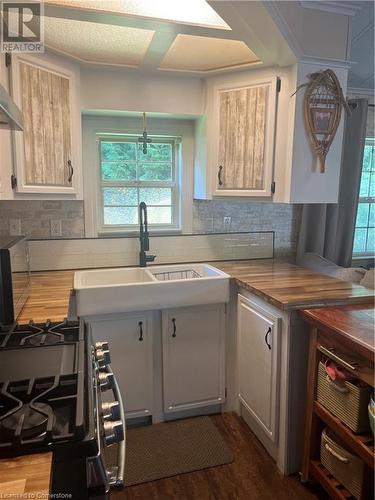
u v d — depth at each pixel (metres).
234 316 2.44
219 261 2.95
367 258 3.46
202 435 2.30
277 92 2.23
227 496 1.85
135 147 2.79
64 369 1.12
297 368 1.91
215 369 2.43
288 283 2.21
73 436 0.82
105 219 2.80
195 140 2.78
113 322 2.19
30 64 1.88
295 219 3.09
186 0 1.50
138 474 1.99
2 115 1.28
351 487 1.59
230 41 1.98
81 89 2.36
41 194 2.03
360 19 2.17
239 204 2.96
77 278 2.34
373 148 3.43
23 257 1.85
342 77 2.20
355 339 1.45
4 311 1.50
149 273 2.54
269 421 2.05
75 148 2.23
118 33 1.82
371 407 1.41
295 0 1.86
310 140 2.22
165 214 2.92
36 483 0.71
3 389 0.98
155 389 2.37
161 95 2.50
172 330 2.30
